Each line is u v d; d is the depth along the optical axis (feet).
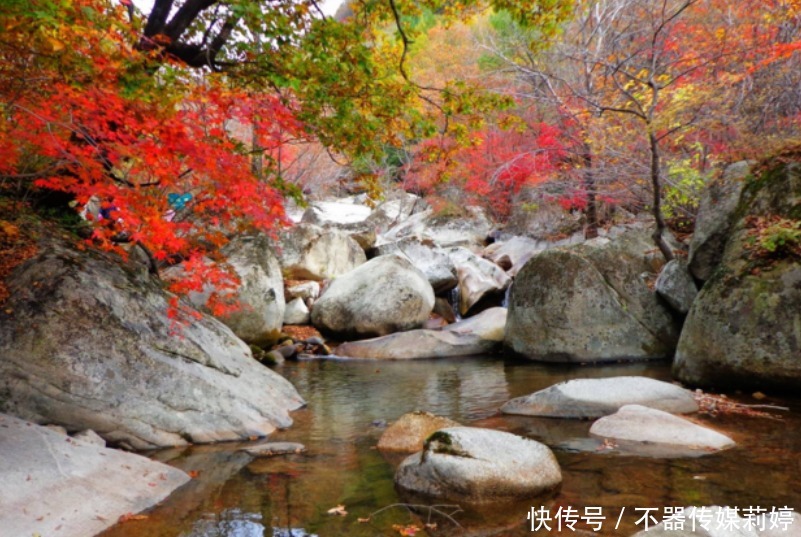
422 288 40.68
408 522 12.30
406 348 35.53
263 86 18.84
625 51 41.16
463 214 67.00
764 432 17.61
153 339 19.60
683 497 13.12
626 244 34.17
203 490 14.17
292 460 16.56
